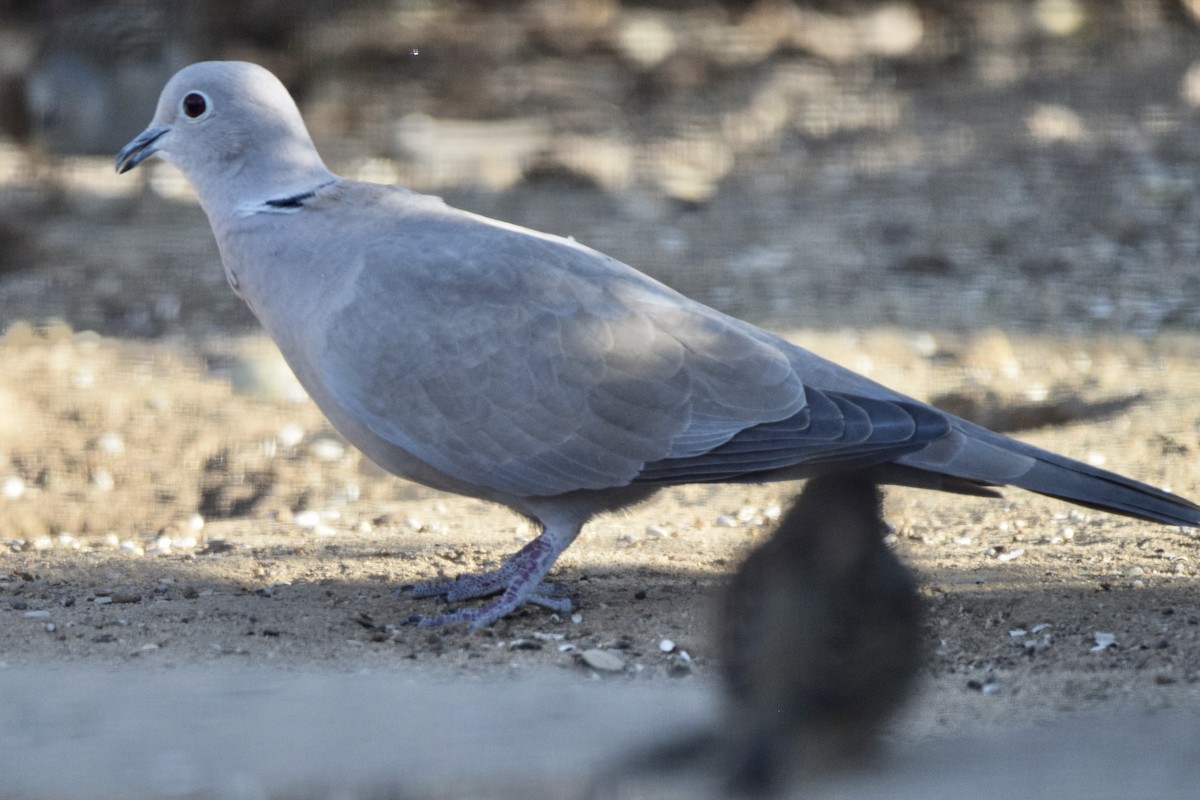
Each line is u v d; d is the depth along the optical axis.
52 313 18.62
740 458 8.72
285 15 28.38
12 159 24.83
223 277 19.94
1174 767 5.69
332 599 9.50
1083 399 14.65
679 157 25.28
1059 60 28.73
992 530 11.20
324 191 9.38
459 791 5.35
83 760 5.65
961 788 5.53
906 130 25.73
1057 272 19.38
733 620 6.38
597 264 9.15
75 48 25.53
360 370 8.84
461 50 30.83
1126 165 22.73
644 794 5.54
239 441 14.81
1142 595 9.15
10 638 8.45
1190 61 27.67
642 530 11.68
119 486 13.59
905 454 8.59
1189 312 17.77
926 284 19.14
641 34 31.98
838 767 5.80
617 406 8.73
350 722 6.15
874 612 6.38
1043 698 7.21
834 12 32.66
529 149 25.91
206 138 9.39
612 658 8.07
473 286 8.84
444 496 13.45
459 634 8.76
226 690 6.94
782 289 19.02
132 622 8.84
